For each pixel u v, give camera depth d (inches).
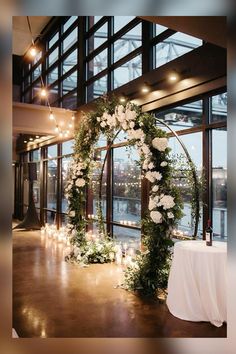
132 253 216.5
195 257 129.0
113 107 195.3
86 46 319.9
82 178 228.7
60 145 368.2
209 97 173.0
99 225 240.2
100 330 119.3
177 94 187.2
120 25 263.0
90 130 217.6
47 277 187.5
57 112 311.6
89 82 308.2
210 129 174.1
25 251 260.5
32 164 413.4
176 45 202.1
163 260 162.2
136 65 243.0
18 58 498.3
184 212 178.1
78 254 220.7
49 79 402.6
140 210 225.9
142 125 168.1
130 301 149.8
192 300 129.0
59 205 368.5
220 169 169.5
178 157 164.6
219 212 169.8
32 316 132.3
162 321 127.6
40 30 406.3
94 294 158.9
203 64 167.6
